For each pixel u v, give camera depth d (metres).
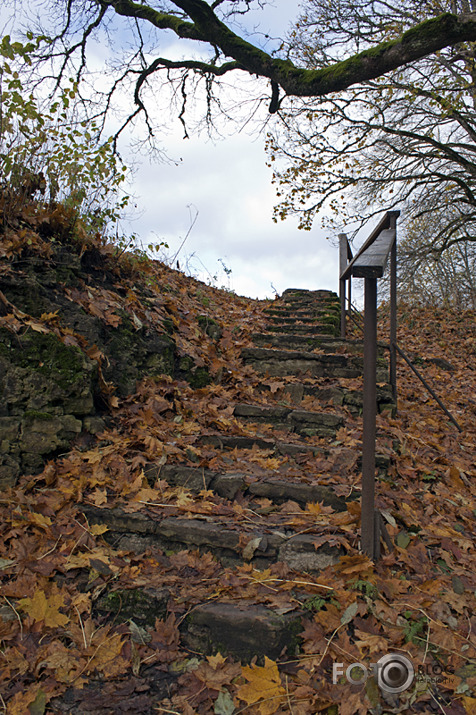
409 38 4.89
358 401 4.29
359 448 3.35
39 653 1.82
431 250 10.48
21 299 3.08
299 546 2.32
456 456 4.00
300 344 5.78
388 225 2.99
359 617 1.99
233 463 3.05
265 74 5.85
